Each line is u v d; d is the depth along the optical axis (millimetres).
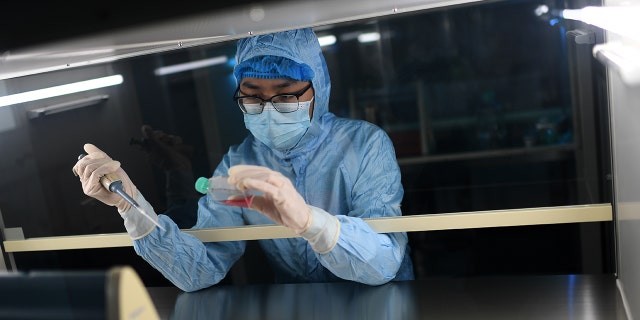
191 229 1581
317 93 1483
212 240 1562
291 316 1269
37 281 649
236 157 1661
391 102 1646
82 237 1654
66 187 1724
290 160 1571
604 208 1360
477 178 1637
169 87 1683
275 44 1383
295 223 1177
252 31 1318
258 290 1434
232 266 1703
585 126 1525
